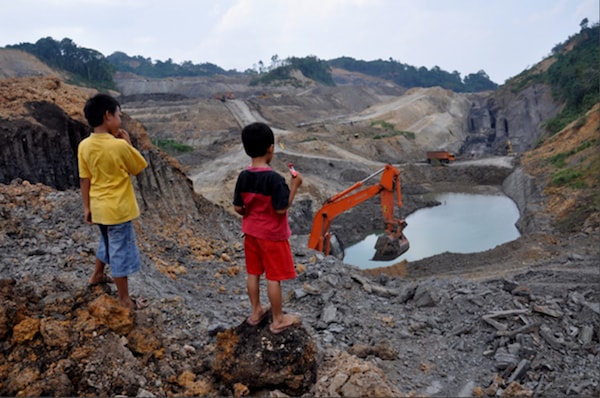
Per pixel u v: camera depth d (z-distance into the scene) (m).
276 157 54.12
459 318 8.01
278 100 110.62
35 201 9.03
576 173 38.25
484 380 6.15
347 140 73.00
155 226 11.98
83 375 4.20
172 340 5.32
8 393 3.89
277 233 4.45
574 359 6.67
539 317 7.60
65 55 118.38
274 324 4.66
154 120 79.81
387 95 179.25
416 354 6.82
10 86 15.79
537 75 99.81
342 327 7.42
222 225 14.98
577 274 14.34
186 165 51.34
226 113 83.94
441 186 58.03
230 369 4.60
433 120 100.06
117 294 5.58
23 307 4.66
